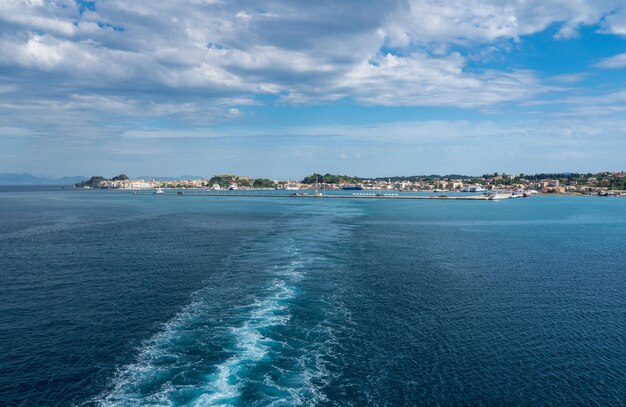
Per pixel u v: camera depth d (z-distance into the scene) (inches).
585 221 5812.0
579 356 1350.9
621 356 1352.1
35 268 2434.8
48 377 1200.8
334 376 1227.9
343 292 2011.6
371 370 1261.1
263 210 7436.0
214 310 1748.3
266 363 1301.7
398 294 1987.0
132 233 4003.4
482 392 1145.4
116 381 1189.1
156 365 1282.0
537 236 4109.3
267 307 1787.6
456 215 6678.2
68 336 1467.8
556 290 2073.1
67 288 2025.1
